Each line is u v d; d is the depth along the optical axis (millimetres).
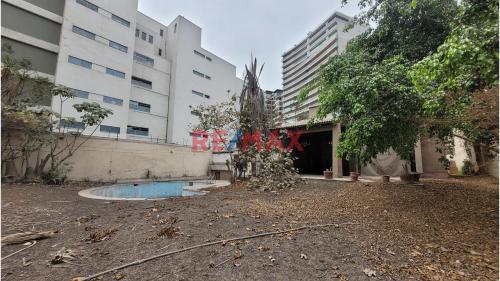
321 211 5301
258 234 3680
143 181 13008
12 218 4547
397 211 5258
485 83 3062
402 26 6531
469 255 3102
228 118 12070
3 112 8320
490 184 8586
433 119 4617
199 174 16219
